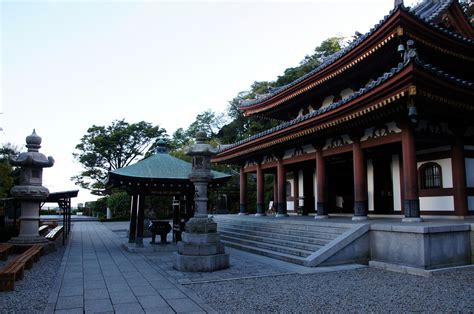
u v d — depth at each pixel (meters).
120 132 52.62
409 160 13.74
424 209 16.92
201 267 11.61
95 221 46.41
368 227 13.16
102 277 10.81
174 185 17.75
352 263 12.77
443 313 7.21
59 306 7.69
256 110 27.39
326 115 15.98
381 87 12.92
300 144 21.02
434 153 16.64
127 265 12.98
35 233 16.34
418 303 7.89
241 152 25.06
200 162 12.74
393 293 8.77
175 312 7.26
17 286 9.64
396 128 14.66
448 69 18.97
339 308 7.53
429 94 12.56
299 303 7.89
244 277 10.65
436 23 18.27
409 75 11.82
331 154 18.61
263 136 21.25
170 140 66.44
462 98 13.35
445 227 11.69
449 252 11.72
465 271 11.46
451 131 15.62
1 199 21.48
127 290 9.13
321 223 15.34
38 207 16.66
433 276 10.73
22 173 16.39
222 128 62.88
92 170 53.16
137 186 17.34
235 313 7.20
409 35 15.12
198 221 12.23
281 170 23.02
